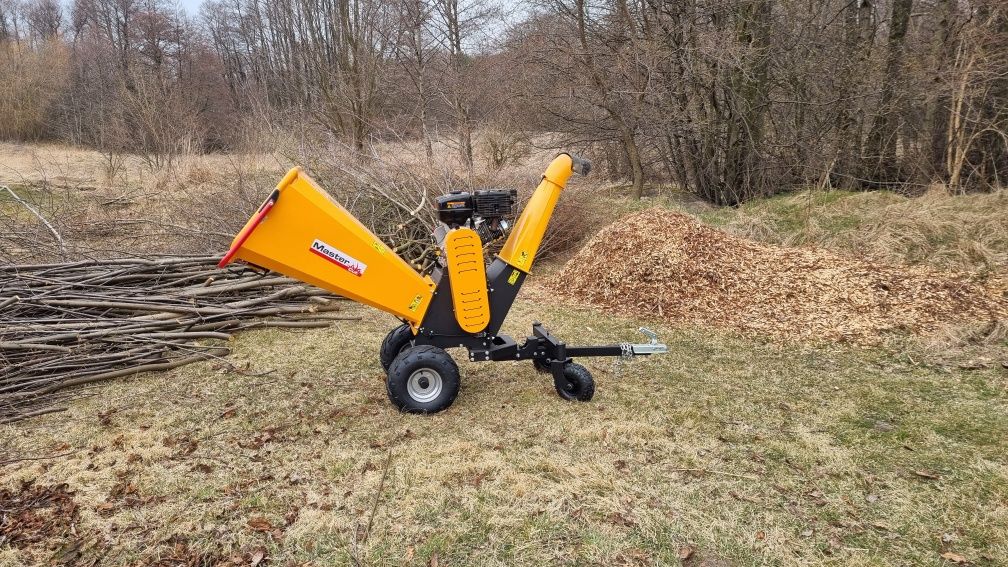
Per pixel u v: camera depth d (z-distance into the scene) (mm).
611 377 4707
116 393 4461
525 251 4020
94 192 12320
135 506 3029
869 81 11305
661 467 3357
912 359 4984
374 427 3836
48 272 5730
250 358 5160
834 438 3684
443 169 9000
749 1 11875
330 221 3518
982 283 6328
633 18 13180
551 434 3730
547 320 6371
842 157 12203
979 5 9227
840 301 6164
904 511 2934
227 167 11250
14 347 4551
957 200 8656
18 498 3109
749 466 3363
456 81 15312
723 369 4887
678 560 2615
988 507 2943
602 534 2781
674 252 7191
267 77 27891
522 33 14227
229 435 3777
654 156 15375
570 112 14492
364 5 14781
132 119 17062
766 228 9062
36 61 27172
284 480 3248
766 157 12875
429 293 3914
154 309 5461
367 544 2734
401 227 7102
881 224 8078
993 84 9656
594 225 10016
